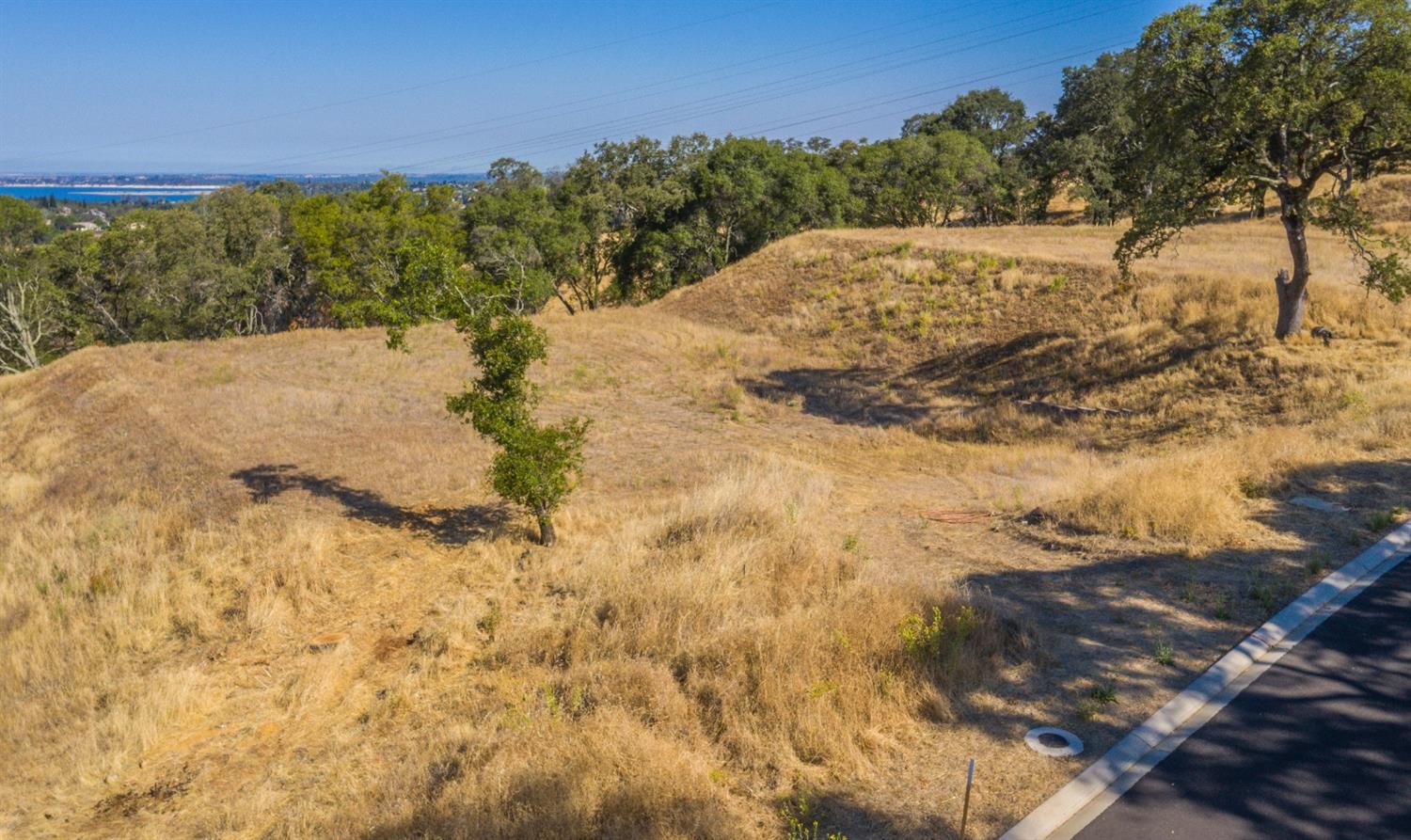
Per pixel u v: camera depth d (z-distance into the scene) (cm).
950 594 873
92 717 937
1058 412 2320
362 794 710
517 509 1501
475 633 1025
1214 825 511
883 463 1977
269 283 6322
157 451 1862
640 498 1598
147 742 875
